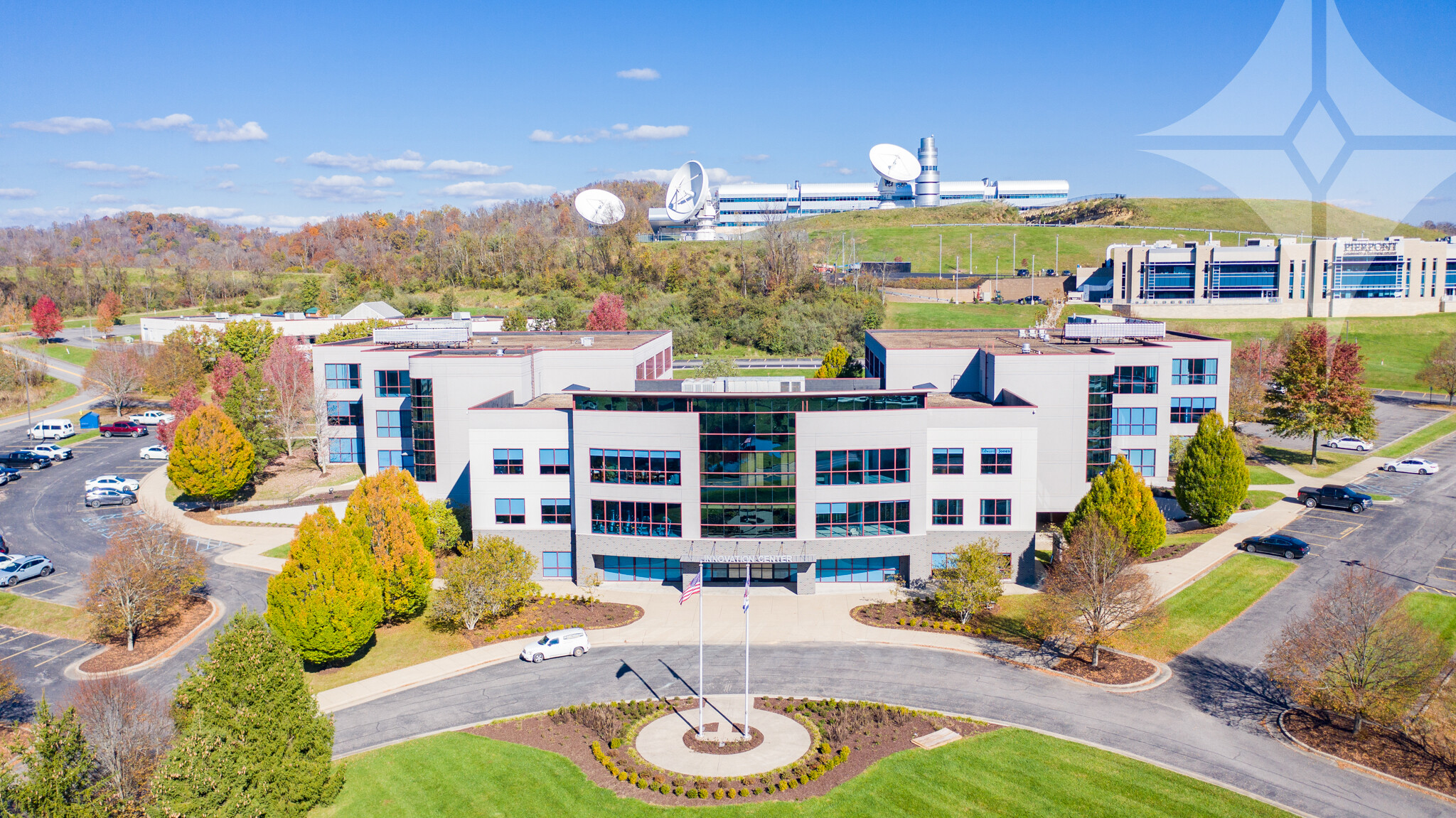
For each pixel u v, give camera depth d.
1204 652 54.88
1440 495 83.44
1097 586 52.66
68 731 35.78
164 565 60.25
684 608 63.56
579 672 54.00
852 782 42.19
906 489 65.38
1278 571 66.00
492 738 46.66
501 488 69.12
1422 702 46.78
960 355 80.25
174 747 36.28
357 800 41.38
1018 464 66.56
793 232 198.50
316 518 55.75
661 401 64.50
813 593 66.00
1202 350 87.50
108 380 122.69
